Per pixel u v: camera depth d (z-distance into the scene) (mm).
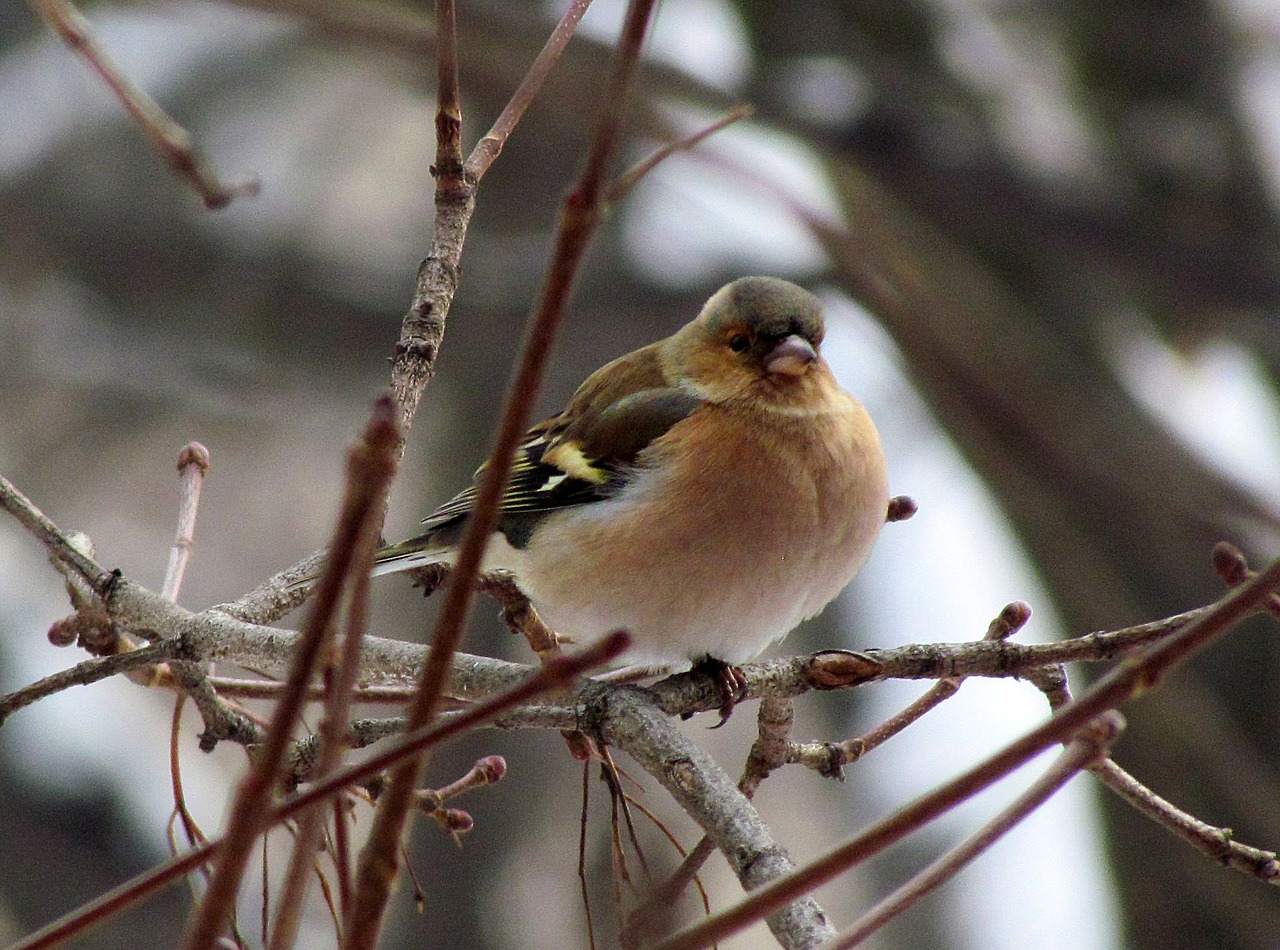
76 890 12594
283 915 2820
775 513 7168
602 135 2785
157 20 18219
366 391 18391
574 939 14945
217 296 17672
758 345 7438
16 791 12680
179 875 3209
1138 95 14164
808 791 15930
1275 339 14500
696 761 5125
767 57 13625
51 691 5039
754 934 15094
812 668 5488
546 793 15727
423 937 14703
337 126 18688
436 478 16578
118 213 17359
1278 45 14453
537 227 16156
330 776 2848
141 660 5117
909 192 13500
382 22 11820
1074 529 13617
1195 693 13047
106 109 17625
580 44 12758
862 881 14250
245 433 20016
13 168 17250
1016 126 13992
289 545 20062
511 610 5672
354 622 2805
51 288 17625
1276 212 13969
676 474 7227
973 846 3250
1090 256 13812
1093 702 3012
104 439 19234
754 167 13734
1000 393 13664
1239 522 13422
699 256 15703
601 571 7285
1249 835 12734
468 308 15945
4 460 18812
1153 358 15039
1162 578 13477
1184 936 12859
